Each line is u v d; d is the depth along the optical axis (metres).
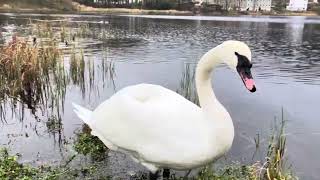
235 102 1.58
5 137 1.13
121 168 0.97
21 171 0.92
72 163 0.98
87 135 1.13
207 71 0.77
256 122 1.34
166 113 0.78
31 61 1.59
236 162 1.03
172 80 1.92
